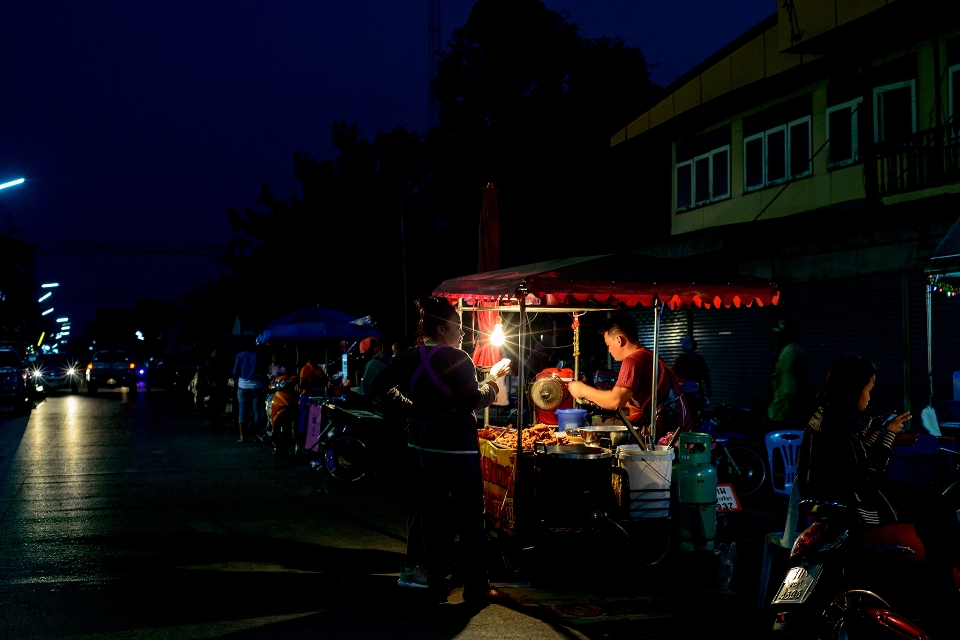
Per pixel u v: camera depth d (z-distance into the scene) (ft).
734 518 28.81
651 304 21.53
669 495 20.71
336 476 36.29
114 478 37.86
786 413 35.50
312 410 41.60
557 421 25.80
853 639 13.47
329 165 105.40
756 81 50.06
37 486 35.47
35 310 163.73
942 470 24.23
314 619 17.67
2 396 75.05
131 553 23.44
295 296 107.14
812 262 44.78
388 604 18.80
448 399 18.45
